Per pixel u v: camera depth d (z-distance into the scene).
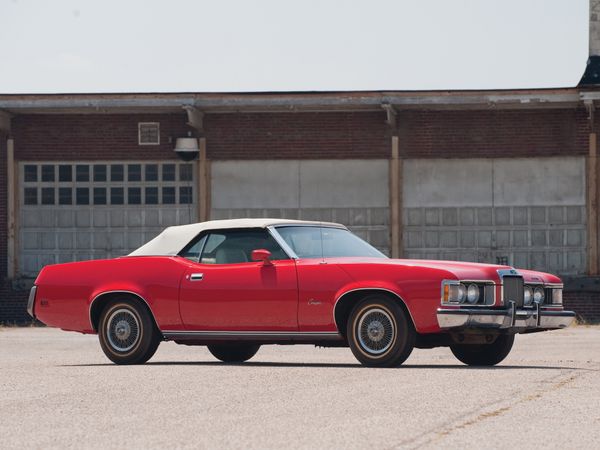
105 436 7.48
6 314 29.48
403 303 12.55
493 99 27.45
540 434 7.54
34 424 8.09
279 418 8.30
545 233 28.61
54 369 12.68
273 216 29.34
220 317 13.41
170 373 11.90
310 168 29.27
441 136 28.92
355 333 12.70
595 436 7.48
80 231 29.67
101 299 14.19
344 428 7.79
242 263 13.44
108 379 11.30
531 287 13.25
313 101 27.91
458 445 7.07
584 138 28.47
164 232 14.09
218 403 9.21
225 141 29.42
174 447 7.01
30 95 28.28
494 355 13.81
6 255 29.62
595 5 29.20
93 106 28.34
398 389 10.16
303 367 12.71
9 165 29.66
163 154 29.58
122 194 29.67
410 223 28.98
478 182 28.84
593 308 28.30
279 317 13.08
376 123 29.08
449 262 12.95
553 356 16.39
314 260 13.09
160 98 28.23
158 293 13.73
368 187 29.09
